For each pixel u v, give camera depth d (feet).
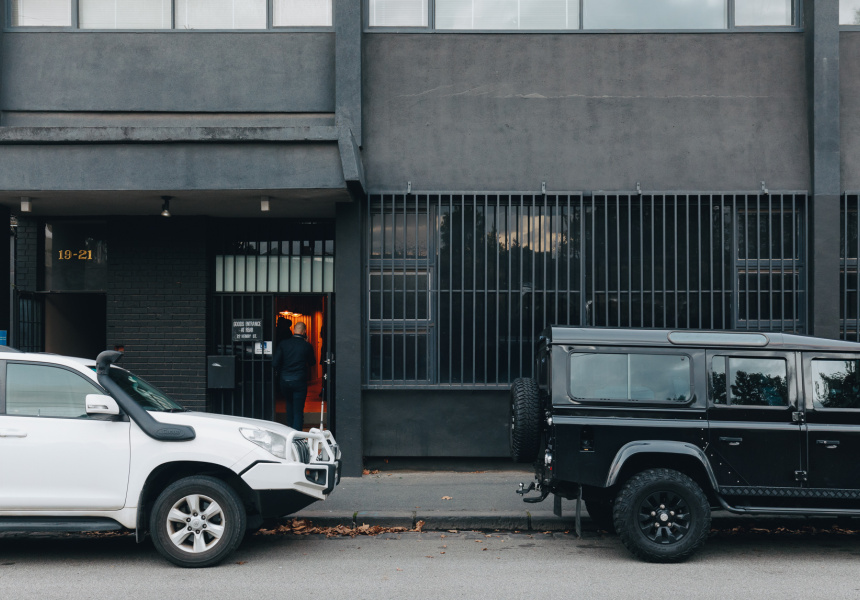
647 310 34.17
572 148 34.45
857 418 21.99
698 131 34.35
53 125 33.68
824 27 33.55
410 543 24.21
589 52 34.58
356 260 33.65
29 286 38.22
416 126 34.50
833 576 20.35
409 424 34.30
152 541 22.74
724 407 22.04
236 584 19.56
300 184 30.94
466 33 34.65
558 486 22.66
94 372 21.98
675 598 18.38
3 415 21.21
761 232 34.30
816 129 33.47
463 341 34.32
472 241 34.42
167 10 34.30
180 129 30.58
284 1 34.40
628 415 22.08
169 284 36.94
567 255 34.17
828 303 33.24
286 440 22.02
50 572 20.79
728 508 21.71
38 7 34.09
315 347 38.60
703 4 34.78
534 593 18.78
